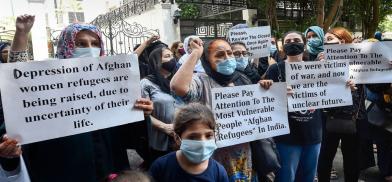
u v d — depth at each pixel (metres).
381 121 3.97
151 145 3.08
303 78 3.13
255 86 2.78
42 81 1.91
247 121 2.75
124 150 2.42
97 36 2.23
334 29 3.91
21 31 2.02
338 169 4.78
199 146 2.00
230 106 2.68
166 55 3.50
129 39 10.95
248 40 5.01
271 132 2.84
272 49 5.96
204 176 2.07
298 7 15.62
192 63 2.44
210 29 12.82
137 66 2.20
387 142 4.12
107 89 2.11
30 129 1.87
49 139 1.95
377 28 15.05
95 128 2.06
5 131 1.95
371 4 14.10
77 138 2.07
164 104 3.24
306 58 3.99
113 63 2.12
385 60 3.53
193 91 2.50
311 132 3.12
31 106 1.88
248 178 2.71
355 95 3.60
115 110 2.13
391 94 3.87
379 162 4.38
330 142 3.66
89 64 2.05
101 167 2.18
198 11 14.66
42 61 1.91
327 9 13.01
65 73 1.98
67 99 1.99
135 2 13.21
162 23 11.39
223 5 15.02
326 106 3.21
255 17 13.72
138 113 2.20
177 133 2.10
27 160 2.04
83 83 2.03
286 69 3.09
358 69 3.54
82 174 2.07
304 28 12.89
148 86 3.35
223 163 2.68
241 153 2.72
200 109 2.07
